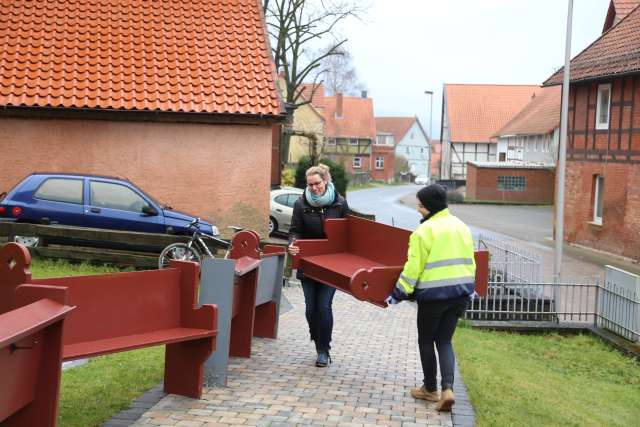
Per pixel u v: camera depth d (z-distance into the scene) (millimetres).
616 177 26078
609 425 7309
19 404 3648
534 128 57438
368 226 7508
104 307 5156
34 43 17844
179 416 5551
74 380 6406
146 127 17375
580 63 29250
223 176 17719
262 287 8250
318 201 7555
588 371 11109
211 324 5820
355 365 7695
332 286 7004
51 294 3803
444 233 5949
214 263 6477
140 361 7289
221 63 18344
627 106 25406
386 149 107312
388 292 6199
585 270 22719
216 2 19953
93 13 18953
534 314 14125
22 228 13797
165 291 5699
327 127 100188
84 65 17594
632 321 12656
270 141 17812
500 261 15219
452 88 84812
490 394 7188
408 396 6543
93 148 17234
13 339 3293
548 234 33875
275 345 8461
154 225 14391
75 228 13766
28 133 16984
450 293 5945
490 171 58000
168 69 17906
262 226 17953
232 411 5762
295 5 36906
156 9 19438
